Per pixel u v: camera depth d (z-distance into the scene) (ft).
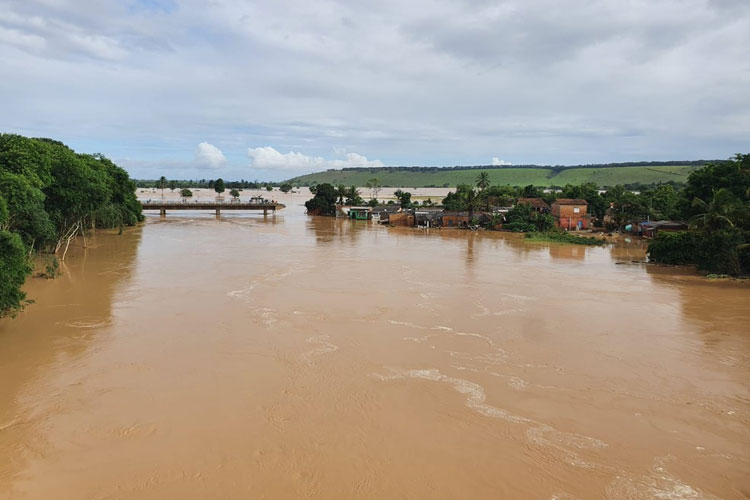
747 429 74.23
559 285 167.73
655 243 221.25
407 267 198.29
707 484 61.57
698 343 110.11
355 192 571.69
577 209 372.17
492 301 144.05
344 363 95.50
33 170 158.30
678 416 77.77
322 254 230.68
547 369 94.73
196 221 406.82
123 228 327.88
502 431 72.38
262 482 60.03
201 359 96.37
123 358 96.22
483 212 409.08
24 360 94.53
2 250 105.81
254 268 189.16
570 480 61.72
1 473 60.95
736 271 187.11
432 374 91.25
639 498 58.80
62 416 74.33
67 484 59.11
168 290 149.79
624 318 128.36
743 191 250.98
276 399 80.59
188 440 68.49
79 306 130.72
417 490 59.16
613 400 82.64
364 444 68.28
